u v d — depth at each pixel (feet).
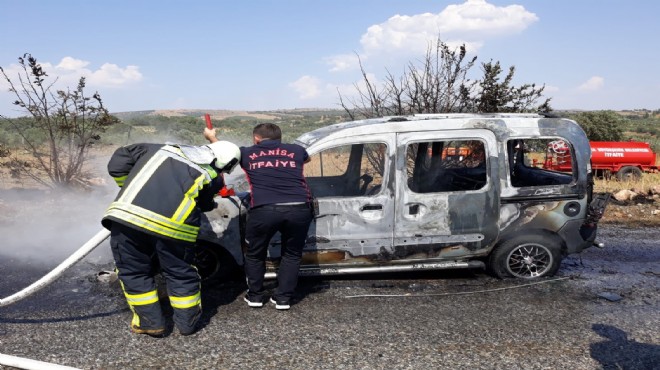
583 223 15.58
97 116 31.30
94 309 13.57
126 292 11.74
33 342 11.60
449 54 28.43
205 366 10.61
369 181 15.07
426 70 28.60
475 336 12.07
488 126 14.99
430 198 14.76
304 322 12.86
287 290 13.46
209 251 15.02
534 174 16.72
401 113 28.53
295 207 12.70
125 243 11.39
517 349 11.43
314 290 15.16
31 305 13.82
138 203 11.16
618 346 11.57
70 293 14.73
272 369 10.49
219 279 15.47
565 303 14.14
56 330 12.26
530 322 12.88
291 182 12.81
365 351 11.31
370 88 28.86
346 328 12.51
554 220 15.38
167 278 11.98
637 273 16.85
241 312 13.51
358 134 14.70
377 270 15.08
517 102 29.89
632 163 44.65
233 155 12.53
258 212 12.67
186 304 11.92
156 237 11.27
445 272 16.80
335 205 14.49
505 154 15.03
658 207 27.32
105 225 11.44
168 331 12.28
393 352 11.27
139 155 12.04
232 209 14.35
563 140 15.31
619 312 13.52
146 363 10.71
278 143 13.33
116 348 11.36
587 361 10.90
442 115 15.87
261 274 13.53
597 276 16.47
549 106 29.91
